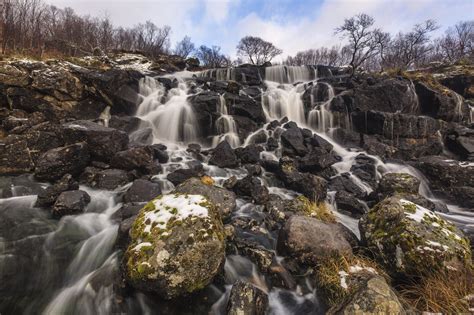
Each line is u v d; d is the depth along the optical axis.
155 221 4.36
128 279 3.90
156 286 3.77
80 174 7.86
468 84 18.08
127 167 7.92
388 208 5.12
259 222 6.30
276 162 9.54
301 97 14.91
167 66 23.22
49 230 5.58
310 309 4.24
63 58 16.00
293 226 5.21
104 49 26.80
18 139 7.88
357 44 22.25
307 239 4.98
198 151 10.76
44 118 10.23
